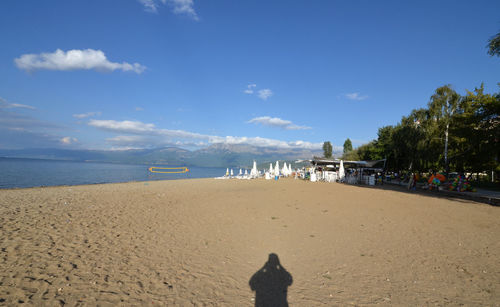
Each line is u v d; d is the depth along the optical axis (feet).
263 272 14.98
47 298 11.35
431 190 67.15
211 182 102.12
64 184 92.58
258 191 61.82
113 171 217.36
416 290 12.71
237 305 11.23
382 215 31.73
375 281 13.78
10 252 17.07
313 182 100.27
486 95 73.67
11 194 51.70
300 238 21.99
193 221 28.27
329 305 11.28
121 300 11.42
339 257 17.46
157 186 79.56
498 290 12.71
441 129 101.30
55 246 18.67
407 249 19.03
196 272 14.80
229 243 20.45
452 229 24.94
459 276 14.38
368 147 181.57
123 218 29.12
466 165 93.45
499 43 44.70
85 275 13.94
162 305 11.11
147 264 15.79
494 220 29.07
